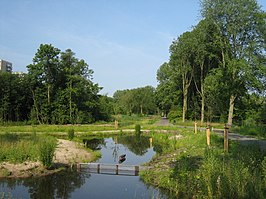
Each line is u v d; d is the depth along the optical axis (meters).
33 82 62.97
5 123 57.25
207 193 11.75
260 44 45.00
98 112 73.06
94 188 15.38
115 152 28.16
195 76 62.88
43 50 62.97
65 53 67.50
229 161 14.56
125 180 16.94
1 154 19.47
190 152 21.48
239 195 10.88
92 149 29.42
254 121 47.41
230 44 47.41
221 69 47.75
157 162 20.16
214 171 12.61
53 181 16.62
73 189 15.18
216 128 46.44
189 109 68.56
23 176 17.20
